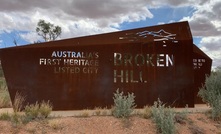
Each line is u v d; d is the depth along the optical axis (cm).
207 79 1316
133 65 1468
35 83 1331
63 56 1379
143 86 1470
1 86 2359
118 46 1457
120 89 1437
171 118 943
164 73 1505
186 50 1542
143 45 1491
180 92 1512
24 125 903
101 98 1409
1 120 944
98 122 976
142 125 978
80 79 1393
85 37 1420
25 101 1308
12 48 1319
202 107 1538
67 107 1361
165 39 1524
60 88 1362
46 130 887
